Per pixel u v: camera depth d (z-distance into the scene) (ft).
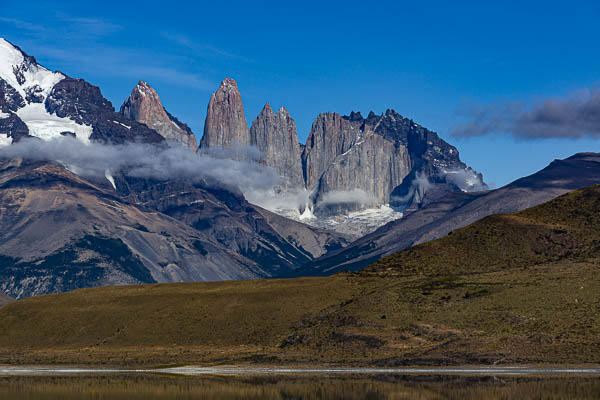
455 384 466.29
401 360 588.91
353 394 435.12
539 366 540.52
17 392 458.50
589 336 596.29
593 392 424.46
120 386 481.05
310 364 595.88
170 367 605.31
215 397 430.61
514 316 655.76
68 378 536.83
